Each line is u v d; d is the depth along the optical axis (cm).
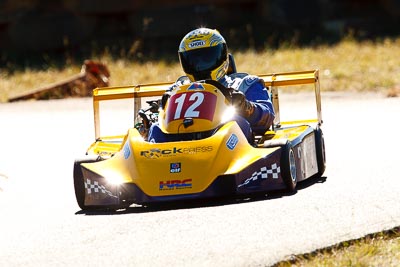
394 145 3956
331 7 10119
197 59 3244
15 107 6406
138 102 3584
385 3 10231
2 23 9819
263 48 9331
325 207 2736
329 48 8831
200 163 2862
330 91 6412
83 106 6281
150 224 2706
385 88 6381
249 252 2338
